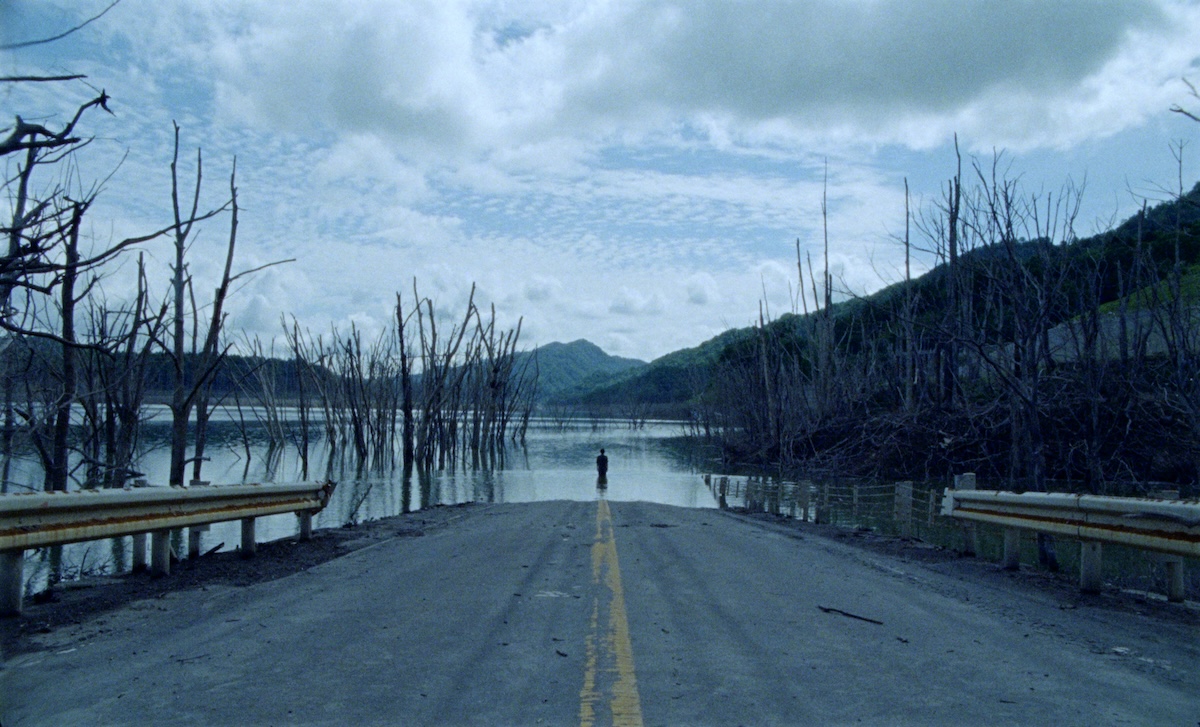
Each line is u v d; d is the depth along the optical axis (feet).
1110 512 27.45
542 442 265.95
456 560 36.91
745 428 183.52
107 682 18.25
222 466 141.08
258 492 35.96
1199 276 88.33
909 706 16.87
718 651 20.95
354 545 42.47
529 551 40.11
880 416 127.03
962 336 75.97
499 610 25.72
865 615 25.72
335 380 196.44
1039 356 72.59
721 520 63.16
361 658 20.17
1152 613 26.76
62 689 17.80
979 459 100.94
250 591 28.86
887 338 176.24
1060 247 72.18
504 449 217.77
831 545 46.34
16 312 32.48
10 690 17.75
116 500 25.82
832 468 125.80
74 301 47.93
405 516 63.57
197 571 32.96
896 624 24.52
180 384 58.65
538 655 20.48
